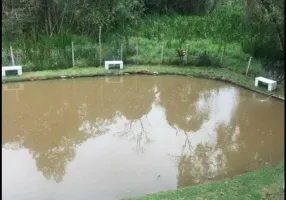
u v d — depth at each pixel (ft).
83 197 21.02
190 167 24.43
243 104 35.32
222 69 43.52
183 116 33.40
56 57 43.88
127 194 21.27
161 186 22.12
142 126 31.27
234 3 64.03
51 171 23.86
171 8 64.80
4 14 47.73
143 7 60.34
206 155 26.11
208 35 51.85
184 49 46.98
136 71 43.21
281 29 40.27
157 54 46.44
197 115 33.37
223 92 38.55
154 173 23.57
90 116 33.19
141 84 41.04
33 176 23.22
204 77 42.11
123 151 26.55
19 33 46.96
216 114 33.47
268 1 38.83
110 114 33.78
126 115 33.68
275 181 21.26
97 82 41.22
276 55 42.39
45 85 39.88
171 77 42.57
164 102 36.60
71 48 45.19
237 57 44.75
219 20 55.52
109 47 46.65
